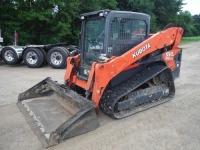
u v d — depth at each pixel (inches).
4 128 161.5
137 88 195.3
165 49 208.7
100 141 142.4
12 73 350.9
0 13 588.1
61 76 326.0
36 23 639.1
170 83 211.6
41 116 174.4
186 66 402.3
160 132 152.2
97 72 158.6
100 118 174.6
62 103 193.3
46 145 137.1
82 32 194.1
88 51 190.4
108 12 167.8
